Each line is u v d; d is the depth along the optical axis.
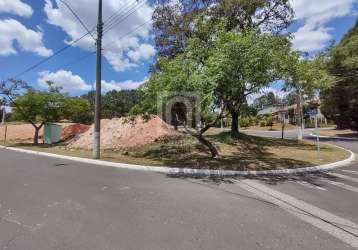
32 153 20.31
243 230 5.71
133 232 5.46
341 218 6.64
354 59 30.12
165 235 5.35
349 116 36.25
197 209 6.96
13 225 5.74
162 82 12.30
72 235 5.27
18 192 8.33
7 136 37.03
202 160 14.81
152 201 7.56
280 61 11.98
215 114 13.74
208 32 13.93
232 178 11.18
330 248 5.03
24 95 27.06
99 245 4.88
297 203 7.79
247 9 22.14
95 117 15.92
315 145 23.25
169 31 23.05
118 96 69.25
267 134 41.31
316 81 21.33
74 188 8.87
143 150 18.83
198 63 12.27
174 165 13.37
